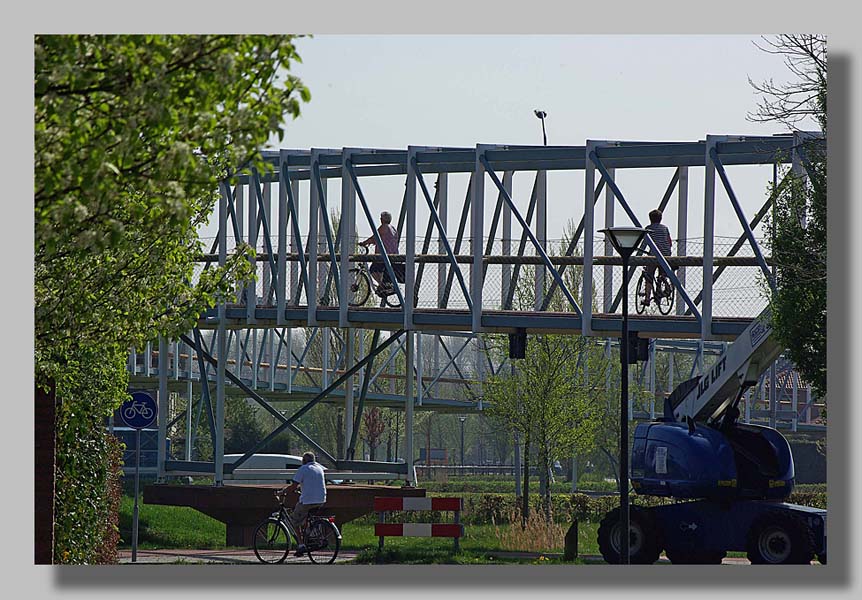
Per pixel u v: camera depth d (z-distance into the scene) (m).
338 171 89.00
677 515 64.88
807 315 58.66
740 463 63.94
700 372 115.56
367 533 90.12
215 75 25.92
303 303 92.44
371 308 84.06
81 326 39.97
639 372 132.62
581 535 86.94
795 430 140.88
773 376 91.31
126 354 52.59
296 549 69.06
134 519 63.81
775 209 61.19
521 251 82.44
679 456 63.66
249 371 128.88
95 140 25.92
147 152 27.86
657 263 74.38
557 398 96.38
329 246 85.00
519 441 113.88
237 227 89.56
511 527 82.56
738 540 63.03
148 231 39.78
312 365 163.62
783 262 60.12
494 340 103.25
